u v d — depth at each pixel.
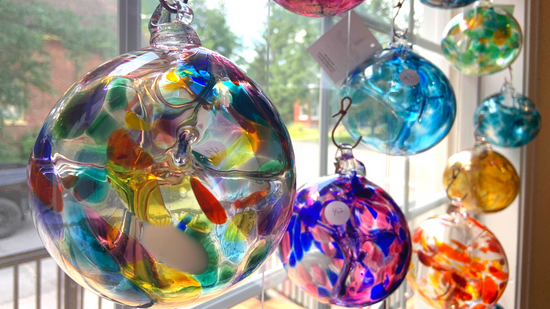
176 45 0.30
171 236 0.25
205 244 0.26
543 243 1.85
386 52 0.70
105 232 0.25
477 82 2.01
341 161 0.58
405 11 1.56
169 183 0.25
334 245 0.51
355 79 0.69
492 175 1.02
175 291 0.28
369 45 0.82
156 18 0.32
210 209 0.25
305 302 1.18
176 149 0.25
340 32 0.81
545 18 1.73
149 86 0.26
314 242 0.52
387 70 0.66
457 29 1.00
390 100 0.65
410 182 1.78
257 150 0.27
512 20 0.98
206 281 0.27
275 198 0.28
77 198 0.25
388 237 0.52
